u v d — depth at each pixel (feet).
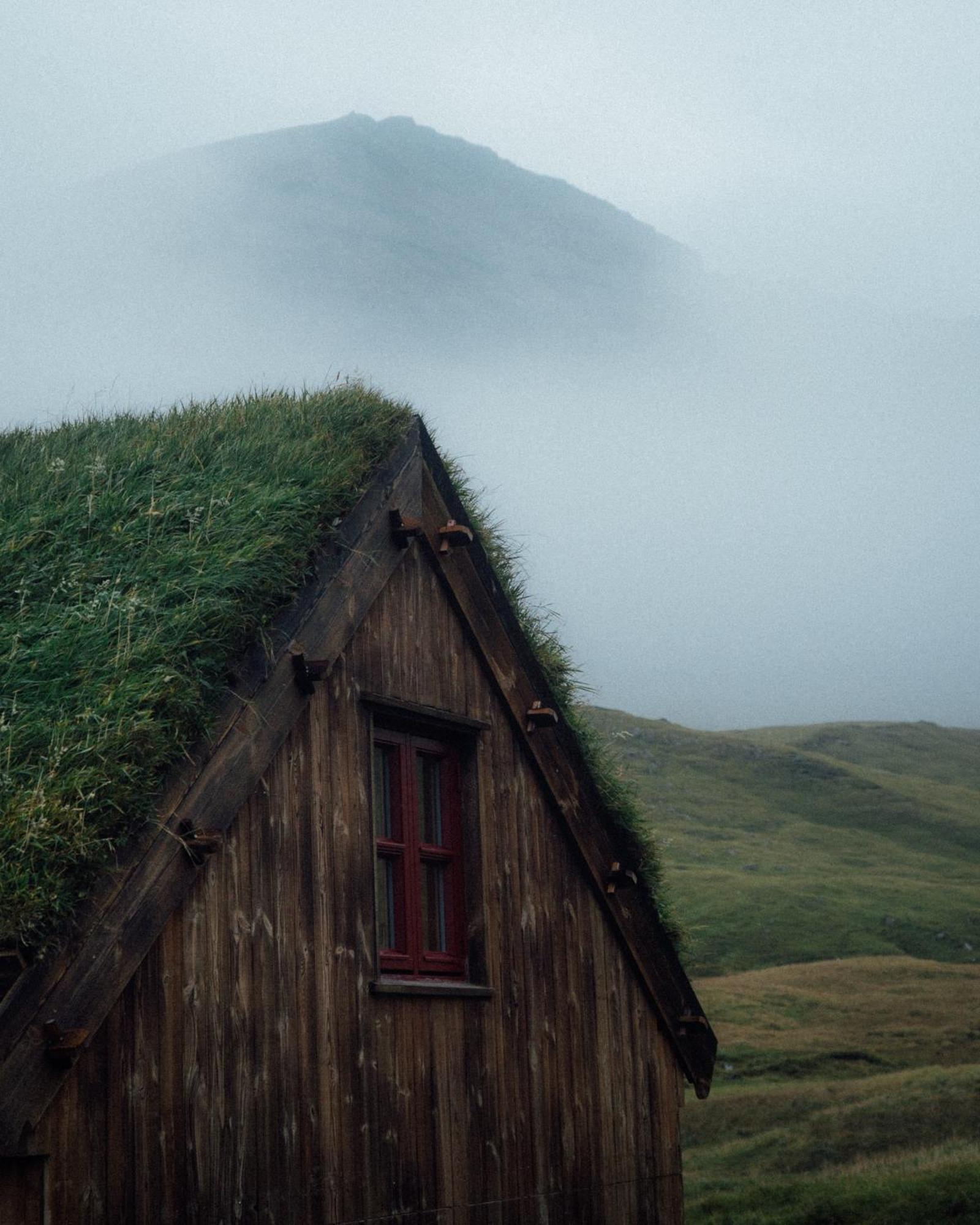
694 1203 91.30
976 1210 78.79
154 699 19.11
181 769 19.49
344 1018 22.45
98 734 18.28
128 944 18.19
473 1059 25.27
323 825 22.85
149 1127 18.53
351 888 23.22
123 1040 18.37
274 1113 20.67
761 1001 175.63
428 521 26.94
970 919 230.68
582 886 29.55
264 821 21.54
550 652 31.40
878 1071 142.72
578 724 31.45
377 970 23.45
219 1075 19.83
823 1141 102.27
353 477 24.77
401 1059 23.52
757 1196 90.07
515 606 30.68
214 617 20.72
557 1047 27.55
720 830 308.60
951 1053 149.38
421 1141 23.56
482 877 26.50
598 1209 27.58
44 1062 16.89
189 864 19.47
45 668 19.40
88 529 22.88
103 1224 17.60
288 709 21.98
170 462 25.11
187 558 21.56
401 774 25.71
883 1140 100.17
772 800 345.10
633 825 31.42
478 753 27.12
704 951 211.20
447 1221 23.71
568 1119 27.35
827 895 242.78
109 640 19.95
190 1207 18.93
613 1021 29.48
